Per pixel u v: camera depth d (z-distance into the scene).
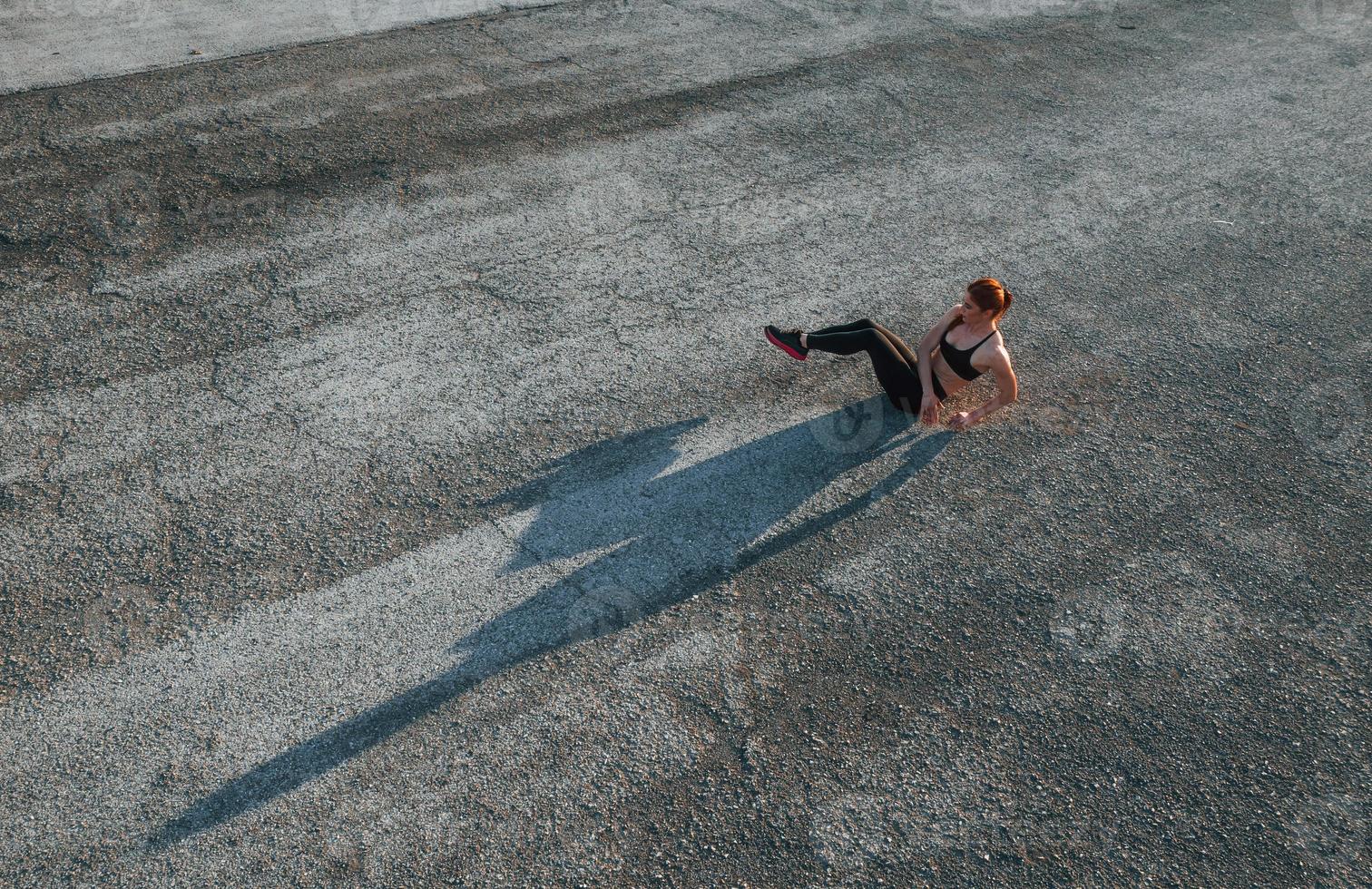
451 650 4.30
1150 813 3.81
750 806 3.77
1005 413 5.77
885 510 5.11
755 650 4.35
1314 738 4.11
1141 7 11.77
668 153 8.19
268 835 3.63
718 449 5.44
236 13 10.23
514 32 10.17
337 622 4.39
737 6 11.10
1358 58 10.70
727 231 7.27
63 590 4.46
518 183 7.66
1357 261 7.33
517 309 6.39
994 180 8.11
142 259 6.58
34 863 3.51
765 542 4.89
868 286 6.79
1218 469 5.46
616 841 3.65
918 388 5.55
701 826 3.71
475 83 9.09
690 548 4.84
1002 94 9.51
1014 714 4.14
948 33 10.73
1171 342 6.41
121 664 4.17
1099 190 8.05
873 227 7.41
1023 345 6.30
